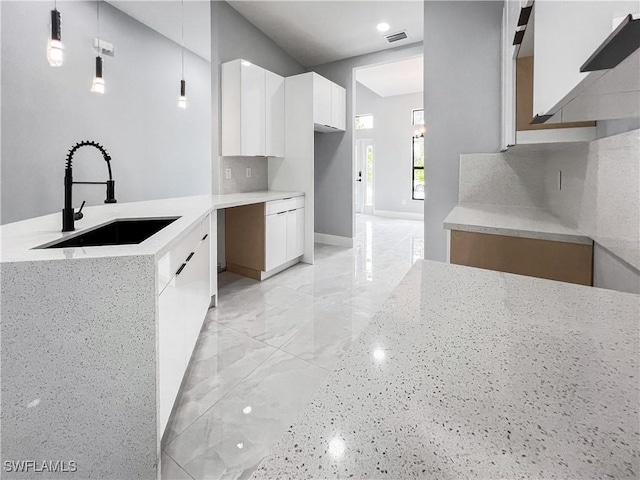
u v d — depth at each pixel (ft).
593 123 4.72
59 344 3.58
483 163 8.23
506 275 3.05
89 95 11.93
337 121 15.62
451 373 1.50
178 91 15.92
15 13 9.74
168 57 15.30
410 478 0.96
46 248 4.22
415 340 1.83
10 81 9.71
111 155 12.88
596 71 1.85
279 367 6.53
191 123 16.83
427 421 1.20
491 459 1.03
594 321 2.05
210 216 8.91
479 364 1.57
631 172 3.19
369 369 1.54
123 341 3.76
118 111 13.07
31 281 3.48
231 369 6.45
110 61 12.62
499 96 8.03
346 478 0.97
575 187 5.16
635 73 1.89
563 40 2.32
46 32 10.52
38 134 10.46
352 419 1.21
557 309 2.25
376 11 11.80
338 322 8.51
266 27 12.99
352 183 17.02
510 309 2.26
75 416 3.67
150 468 3.96
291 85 13.50
